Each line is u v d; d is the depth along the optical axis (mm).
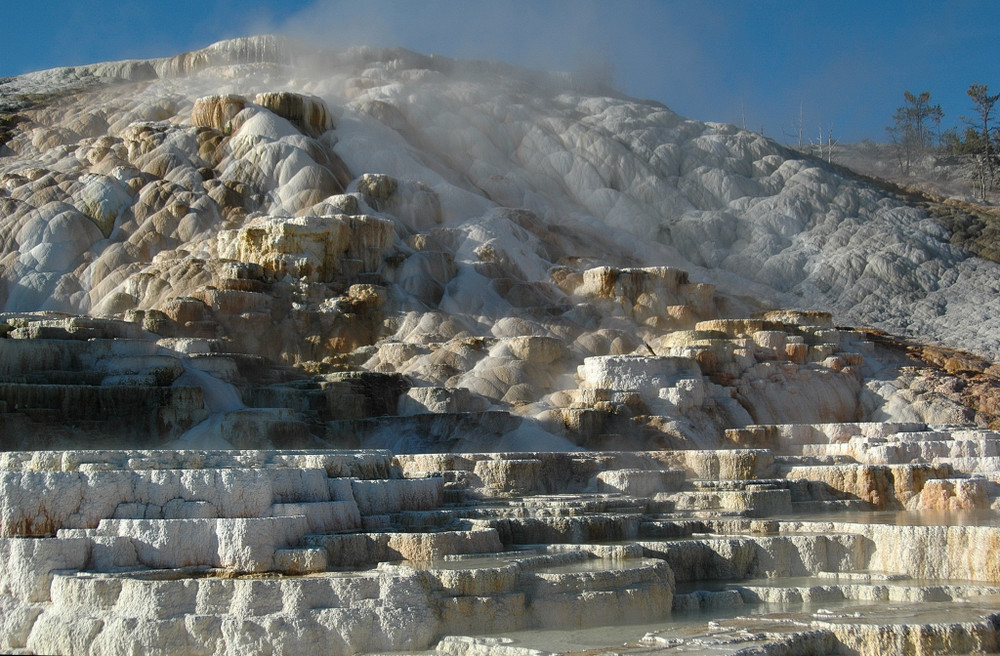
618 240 41906
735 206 45812
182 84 48594
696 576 13555
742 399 26312
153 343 23812
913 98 80875
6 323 24094
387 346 27656
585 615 11078
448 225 37406
